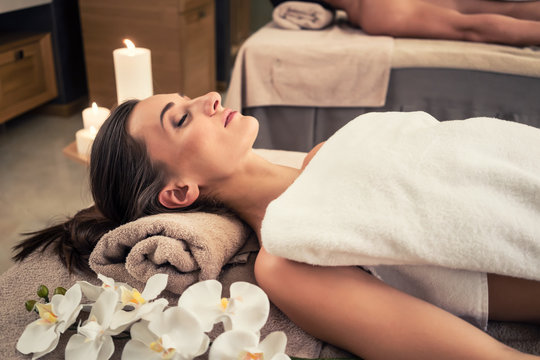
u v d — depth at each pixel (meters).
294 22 2.24
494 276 0.78
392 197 0.73
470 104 1.82
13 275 0.91
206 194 0.99
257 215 1.00
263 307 0.65
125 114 0.98
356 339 0.70
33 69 2.75
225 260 0.90
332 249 0.69
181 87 2.74
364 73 1.85
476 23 1.92
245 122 0.98
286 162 1.30
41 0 2.66
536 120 1.79
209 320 0.64
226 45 3.35
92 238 0.96
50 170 2.29
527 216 0.73
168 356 0.59
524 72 1.74
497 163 0.78
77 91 3.09
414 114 1.00
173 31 2.61
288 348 0.75
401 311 0.68
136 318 0.63
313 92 1.91
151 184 0.96
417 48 1.84
